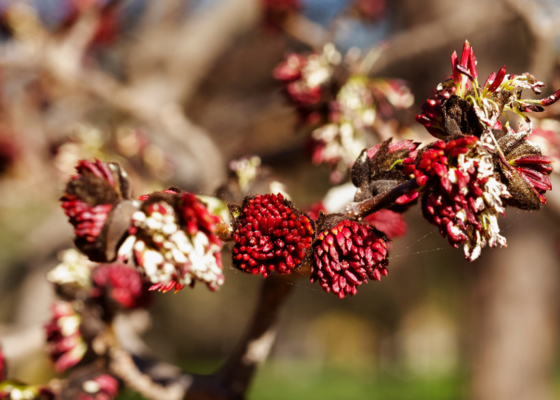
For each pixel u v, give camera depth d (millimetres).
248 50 7199
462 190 1104
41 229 5121
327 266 1144
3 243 8188
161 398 2057
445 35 3717
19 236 7102
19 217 6648
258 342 2004
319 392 13508
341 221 1185
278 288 1852
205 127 6887
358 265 1153
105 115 5301
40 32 4270
